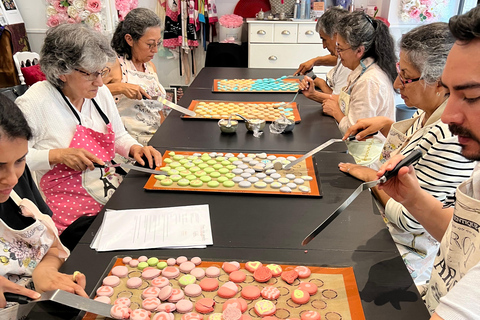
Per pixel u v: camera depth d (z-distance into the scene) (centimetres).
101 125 198
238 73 365
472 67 68
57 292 94
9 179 99
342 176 165
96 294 98
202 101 271
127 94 243
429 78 141
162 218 133
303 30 473
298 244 120
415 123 170
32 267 122
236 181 158
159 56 531
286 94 293
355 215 136
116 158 230
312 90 263
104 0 442
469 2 463
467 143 78
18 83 416
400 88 156
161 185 156
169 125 228
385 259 113
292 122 217
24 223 120
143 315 91
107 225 129
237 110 252
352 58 238
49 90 178
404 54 146
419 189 116
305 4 475
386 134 196
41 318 92
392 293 100
